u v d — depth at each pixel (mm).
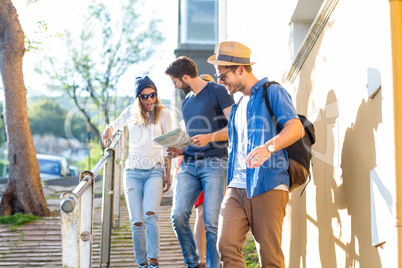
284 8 4922
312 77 4004
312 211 3998
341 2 3256
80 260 2631
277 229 3074
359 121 2900
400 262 2350
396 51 2422
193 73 3963
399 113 2393
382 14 2529
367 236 2771
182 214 3947
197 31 15141
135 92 4230
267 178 3082
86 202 2852
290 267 4852
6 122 7625
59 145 47344
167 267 4902
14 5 8211
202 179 3930
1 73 7730
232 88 3352
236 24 8977
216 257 3783
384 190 2490
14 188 7418
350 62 3061
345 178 3164
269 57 5766
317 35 3820
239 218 3178
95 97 20500
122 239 5781
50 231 6418
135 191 4211
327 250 3564
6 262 5188
